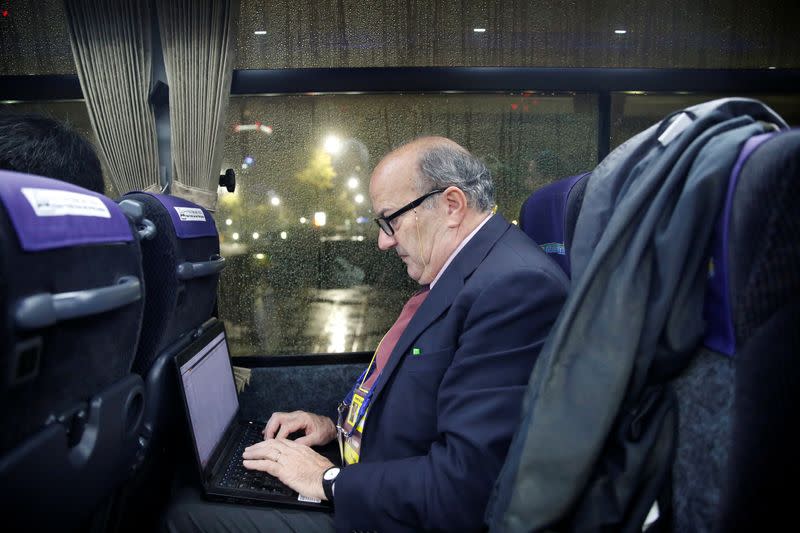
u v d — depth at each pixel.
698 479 0.64
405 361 1.06
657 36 1.71
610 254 0.68
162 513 1.10
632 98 1.72
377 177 1.14
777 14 1.76
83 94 1.58
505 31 1.67
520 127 1.70
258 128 1.65
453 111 1.68
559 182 1.24
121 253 0.71
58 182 0.63
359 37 1.63
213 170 1.60
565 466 0.65
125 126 1.60
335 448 1.39
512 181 1.71
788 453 0.54
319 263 1.70
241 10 1.62
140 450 0.95
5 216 0.49
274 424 1.37
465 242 1.12
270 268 1.69
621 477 0.67
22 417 0.54
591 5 1.69
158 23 1.59
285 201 1.68
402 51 1.64
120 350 0.74
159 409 1.01
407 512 0.92
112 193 1.63
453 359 0.99
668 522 0.69
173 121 1.58
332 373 1.68
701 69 1.73
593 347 0.66
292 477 1.12
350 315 1.70
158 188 1.61
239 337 1.69
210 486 1.12
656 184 0.68
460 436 0.89
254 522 1.05
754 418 0.57
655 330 0.65
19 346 0.50
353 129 1.66
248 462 1.17
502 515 0.68
